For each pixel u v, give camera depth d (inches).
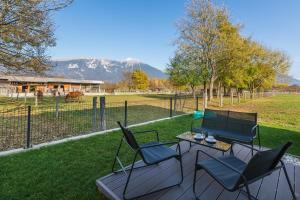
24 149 176.1
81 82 1686.8
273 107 690.2
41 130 267.4
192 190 115.0
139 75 1876.2
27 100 769.6
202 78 579.8
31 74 415.5
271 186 120.6
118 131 249.1
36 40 370.6
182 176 120.6
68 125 301.1
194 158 162.2
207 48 533.3
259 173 92.0
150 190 113.0
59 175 131.6
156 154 120.6
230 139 164.2
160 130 264.7
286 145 92.7
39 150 175.2
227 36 531.8
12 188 114.4
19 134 244.1
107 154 170.1
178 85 880.3
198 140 158.1
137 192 110.5
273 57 1048.8
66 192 112.8
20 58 385.4
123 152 175.5
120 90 1846.7
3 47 362.0
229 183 91.6
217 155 168.7
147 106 599.2
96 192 114.0
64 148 182.2
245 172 83.7
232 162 111.3
